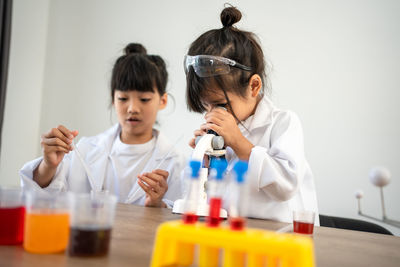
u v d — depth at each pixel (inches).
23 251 20.5
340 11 87.4
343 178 83.7
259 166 40.8
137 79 63.3
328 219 59.9
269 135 48.7
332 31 87.6
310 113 87.4
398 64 82.6
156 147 67.9
